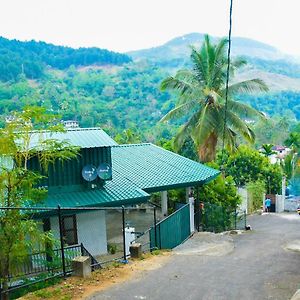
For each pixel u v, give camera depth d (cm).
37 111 1080
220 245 1466
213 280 969
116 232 2014
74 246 1382
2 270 977
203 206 2000
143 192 1753
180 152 3538
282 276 1003
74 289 895
